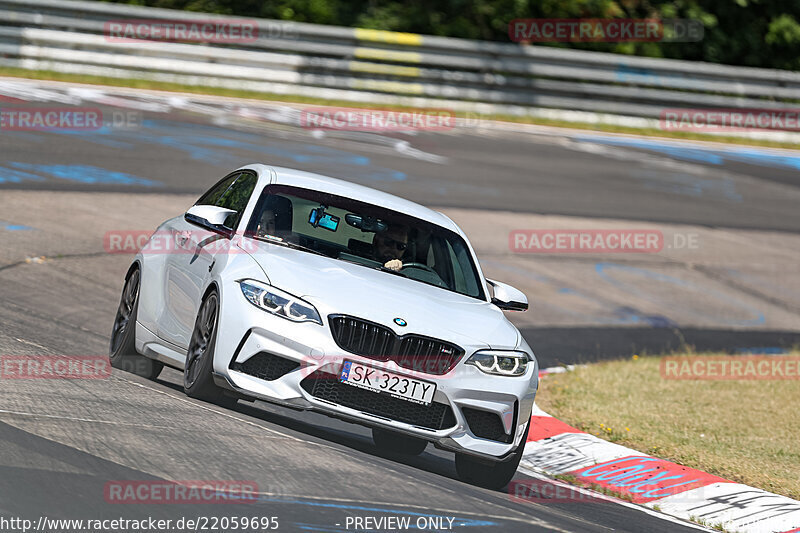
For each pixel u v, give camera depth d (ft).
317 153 238.68
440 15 386.52
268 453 69.31
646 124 328.70
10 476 54.44
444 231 94.63
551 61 320.70
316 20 369.09
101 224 166.20
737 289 210.38
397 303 79.30
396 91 305.12
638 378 143.74
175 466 61.41
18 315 112.78
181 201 187.52
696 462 102.83
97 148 212.64
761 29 418.31
